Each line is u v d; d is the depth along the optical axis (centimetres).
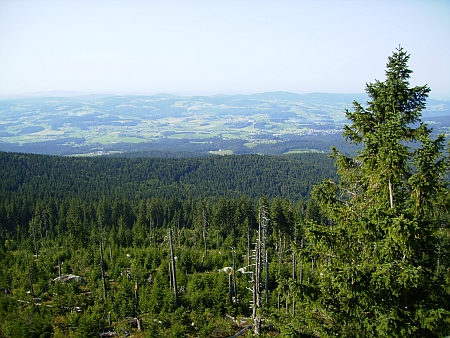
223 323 3194
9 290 3788
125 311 3266
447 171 1080
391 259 1058
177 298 3375
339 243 1153
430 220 1123
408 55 1148
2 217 7944
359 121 1241
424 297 1098
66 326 2992
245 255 5316
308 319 1173
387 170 1105
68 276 4338
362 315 1107
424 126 1155
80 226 6425
